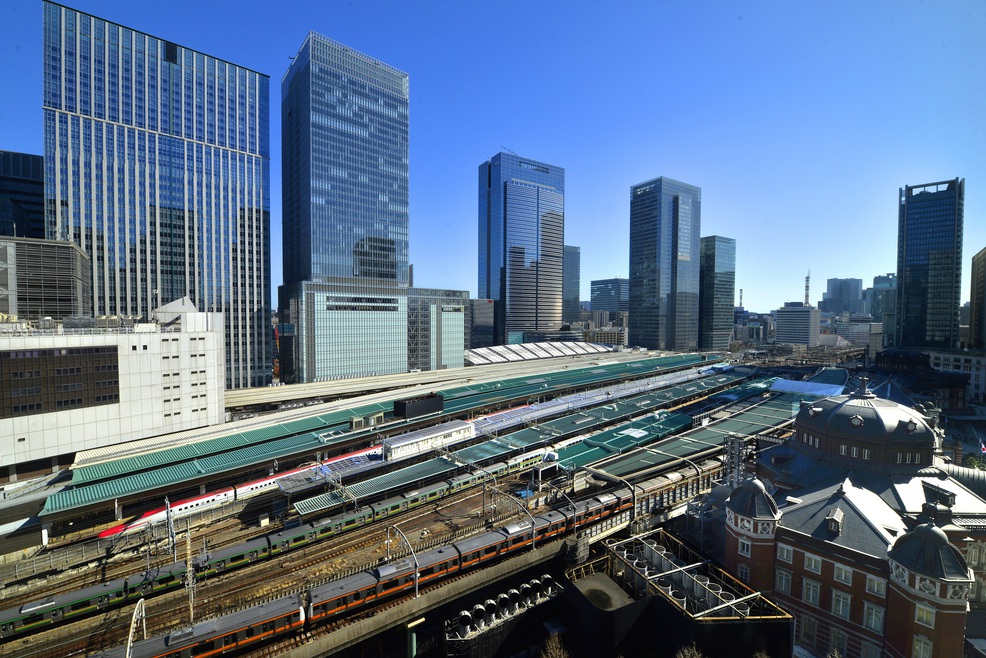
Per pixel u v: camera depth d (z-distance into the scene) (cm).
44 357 9538
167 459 9900
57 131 18325
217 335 12275
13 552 7594
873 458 8088
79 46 18788
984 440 15188
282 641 5772
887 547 6094
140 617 5656
